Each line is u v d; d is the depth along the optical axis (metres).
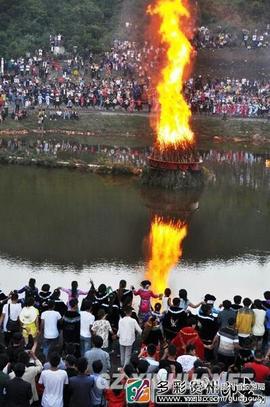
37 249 40.00
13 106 82.25
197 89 87.25
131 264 38.28
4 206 48.41
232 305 25.75
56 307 25.67
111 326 25.97
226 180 58.97
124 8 105.75
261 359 21.69
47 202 49.97
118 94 85.12
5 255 38.84
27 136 76.62
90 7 107.19
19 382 19.08
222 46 100.25
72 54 95.38
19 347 21.45
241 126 81.94
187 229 44.91
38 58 91.88
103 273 36.72
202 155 70.38
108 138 77.56
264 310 25.84
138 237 42.91
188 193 53.84
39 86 85.31
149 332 24.89
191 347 21.92
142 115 83.69
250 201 52.25
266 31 103.69
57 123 80.75
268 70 96.12
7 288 34.03
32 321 24.20
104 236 42.75
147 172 55.62
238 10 106.00
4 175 58.22
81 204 49.72
